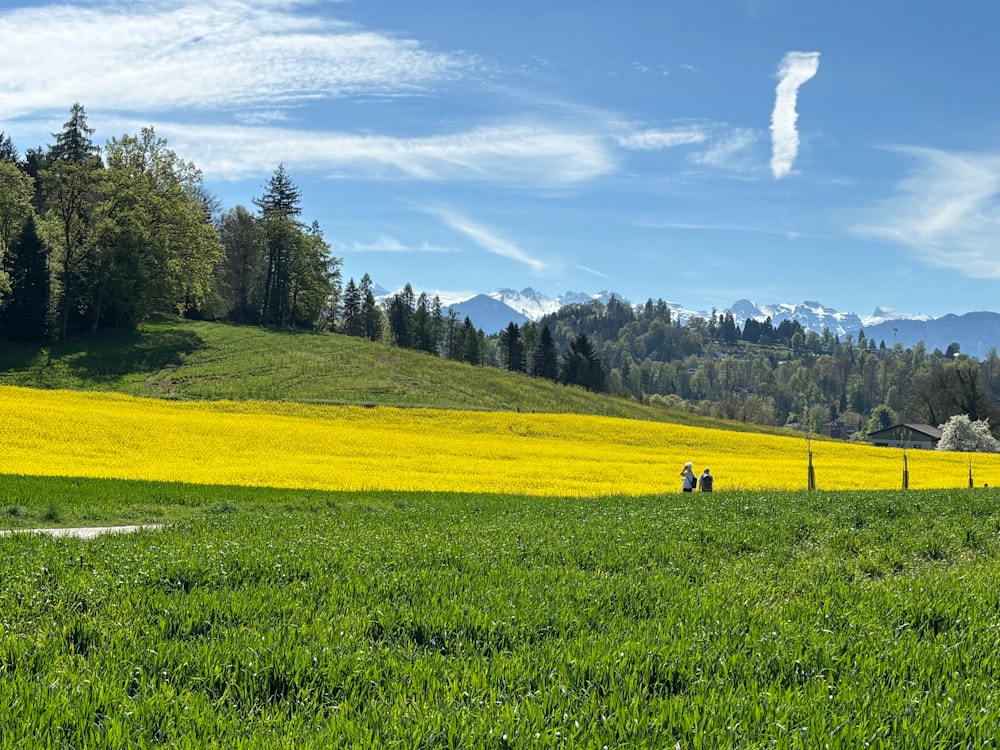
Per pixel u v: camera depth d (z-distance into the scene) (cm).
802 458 5441
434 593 925
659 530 1616
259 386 7631
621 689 605
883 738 512
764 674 646
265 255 12488
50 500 2130
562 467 4128
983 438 8306
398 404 7412
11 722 521
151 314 9469
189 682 613
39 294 8262
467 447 4706
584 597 923
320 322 13825
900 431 10688
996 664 670
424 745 502
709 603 896
